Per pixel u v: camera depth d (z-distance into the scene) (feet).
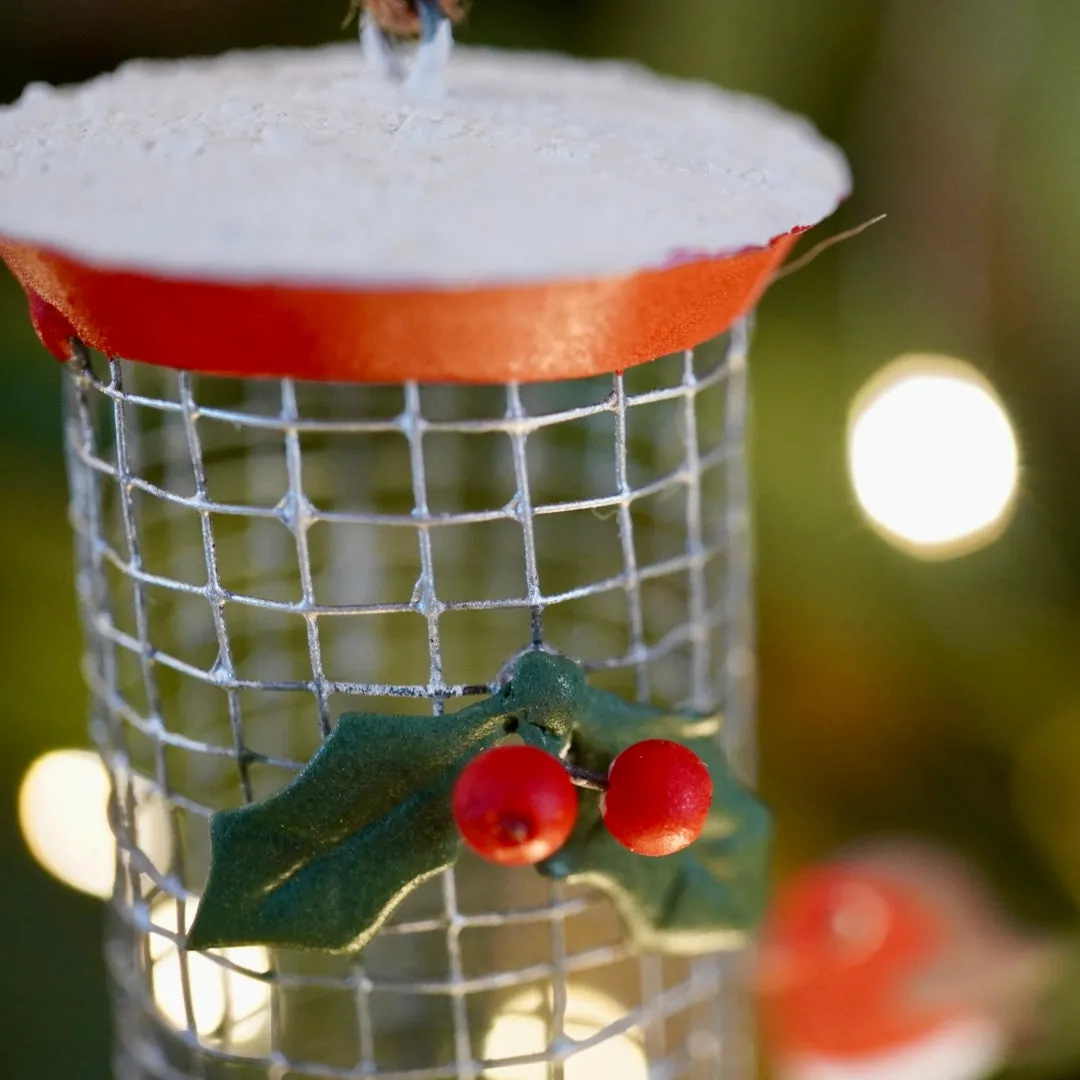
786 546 1.05
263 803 0.83
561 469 1.05
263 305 0.79
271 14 1.13
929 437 1.00
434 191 0.80
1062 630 1.04
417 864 0.83
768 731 1.11
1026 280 1.02
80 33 1.11
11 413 1.01
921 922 1.01
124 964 0.93
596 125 0.86
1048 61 0.99
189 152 0.82
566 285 0.79
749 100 0.94
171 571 1.02
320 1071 0.88
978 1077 1.03
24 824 1.03
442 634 1.06
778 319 1.04
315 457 1.04
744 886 0.88
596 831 0.86
